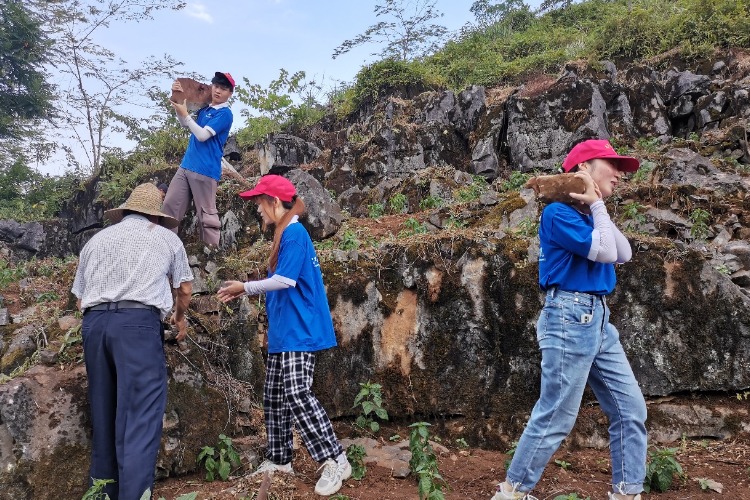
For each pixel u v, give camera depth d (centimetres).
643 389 423
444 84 1312
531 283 437
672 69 1058
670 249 448
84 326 312
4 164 1551
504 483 304
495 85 1286
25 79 1571
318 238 692
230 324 429
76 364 359
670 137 935
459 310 442
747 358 421
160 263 325
